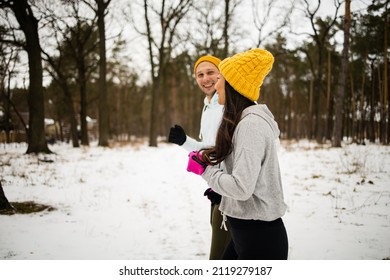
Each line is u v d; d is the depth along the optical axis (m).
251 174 1.45
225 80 1.70
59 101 29.30
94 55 22.89
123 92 42.38
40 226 4.24
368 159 9.60
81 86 22.28
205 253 3.41
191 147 2.43
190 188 7.02
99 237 3.91
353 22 20.34
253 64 1.64
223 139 1.61
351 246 3.39
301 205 5.10
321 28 22.50
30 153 13.21
